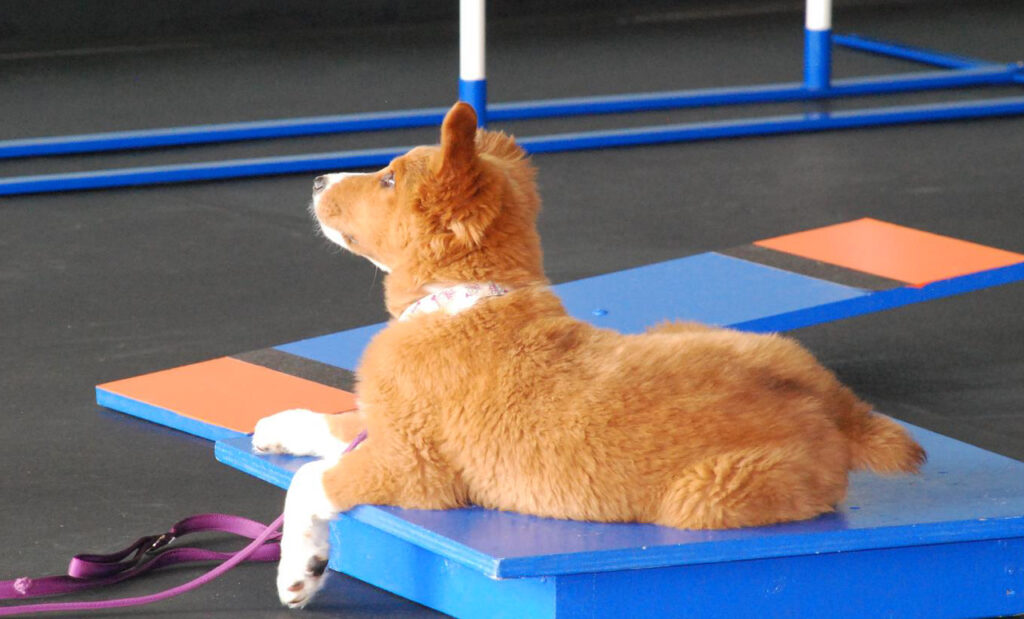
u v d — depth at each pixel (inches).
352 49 633.0
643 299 249.4
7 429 230.8
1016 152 443.2
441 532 150.3
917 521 155.5
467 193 154.1
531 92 543.8
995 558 162.6
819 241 283.1
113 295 307.7
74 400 243.6
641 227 364.5
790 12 730.2
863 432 157.2
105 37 644.1
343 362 238.5
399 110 510.3
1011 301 297.9
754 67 592.1
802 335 278.8
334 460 161.9
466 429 152.2
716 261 272.7
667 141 466.0
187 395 230.4
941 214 372.2
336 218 163.6
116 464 216.5
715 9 738.2
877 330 281.4
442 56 617.6
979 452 181.9
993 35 662.5
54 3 631.2
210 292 310.3
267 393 226.7
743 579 154.4
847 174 418.9
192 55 615.2
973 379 253.3
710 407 149.6
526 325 153.6
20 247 345.7
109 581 176.6
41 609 166.6
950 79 536.4
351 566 177.0
